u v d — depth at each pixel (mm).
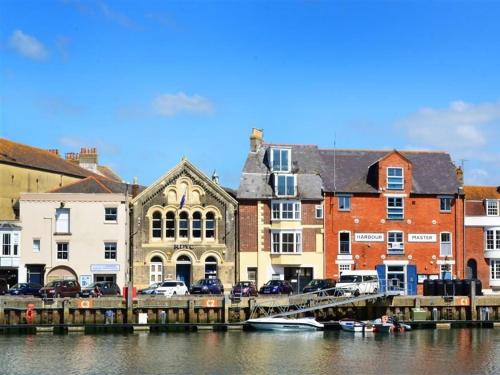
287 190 82125
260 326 66312
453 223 84250
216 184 81875
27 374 48625
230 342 60281
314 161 85125
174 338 62062
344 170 85062
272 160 83375
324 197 82562
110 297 67625
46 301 65688
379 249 82875
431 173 86188
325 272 81812
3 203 88375
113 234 80375
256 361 52812
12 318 65312
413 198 83938
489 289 84375
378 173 83625
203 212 81562
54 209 80312
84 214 80438
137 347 57719
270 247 81688
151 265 80875
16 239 79625
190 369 50250
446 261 83625
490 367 51438
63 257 80062
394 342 61094
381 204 83375
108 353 55250
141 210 81062
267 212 82000
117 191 91125
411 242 83438
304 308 67938
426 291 73500
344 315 70312
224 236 81500
